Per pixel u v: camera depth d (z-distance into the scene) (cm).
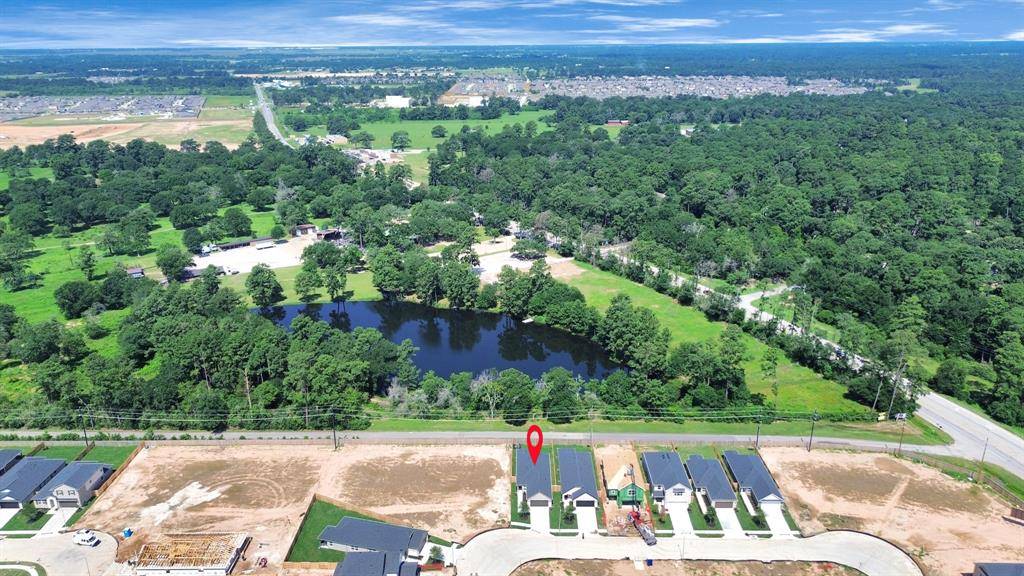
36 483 13400
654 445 15075
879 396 16800
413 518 12719
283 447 15088
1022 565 10800
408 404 16850
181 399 16662
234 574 11344
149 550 11550
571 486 13050
